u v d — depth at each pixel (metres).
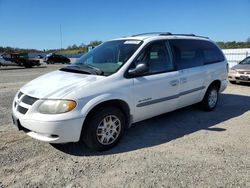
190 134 4.70
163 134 4.70
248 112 6.27
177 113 6.06
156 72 4.60
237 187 2.99
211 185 3.03
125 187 2.99
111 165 3.50
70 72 4.35
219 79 6.23
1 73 19.02
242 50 20.64
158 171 3.34
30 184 3.04
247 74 10.52
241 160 3.66
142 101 4.33
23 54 30.81
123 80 4.05
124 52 4.47
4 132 4.63
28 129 3.66
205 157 3.75
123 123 4.14
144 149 4.03
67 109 3.47
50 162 3.57
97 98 3.69
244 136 4.62
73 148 4.03
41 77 4.41
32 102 3.60
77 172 3.32
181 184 3.04
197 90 5.57
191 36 5.77
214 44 6.37
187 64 5.29
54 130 3.44
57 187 2.99
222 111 6.32
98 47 5.20
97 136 3.81
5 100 7.48
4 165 3.46
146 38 4.71
